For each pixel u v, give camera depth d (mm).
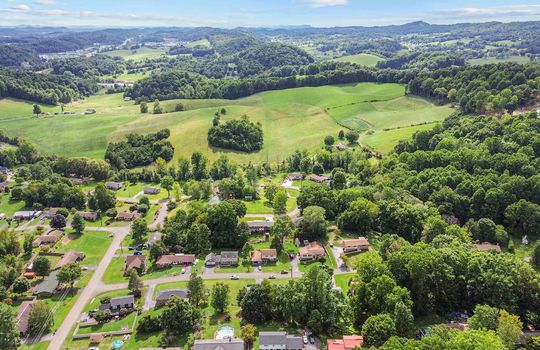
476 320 97938
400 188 189125
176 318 110000
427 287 112125
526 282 110375
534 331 103625
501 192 164375
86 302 128500
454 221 163500
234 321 114250
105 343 109438
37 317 113438
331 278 134375
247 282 136500
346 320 111438
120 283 139000
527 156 182500
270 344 100938
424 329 104812
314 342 104250
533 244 153250
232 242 160250
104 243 168875
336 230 169875
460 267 115375
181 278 140625
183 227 168500
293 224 169500
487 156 190750
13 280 136875
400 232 159500
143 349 103750
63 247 164375
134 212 195875
